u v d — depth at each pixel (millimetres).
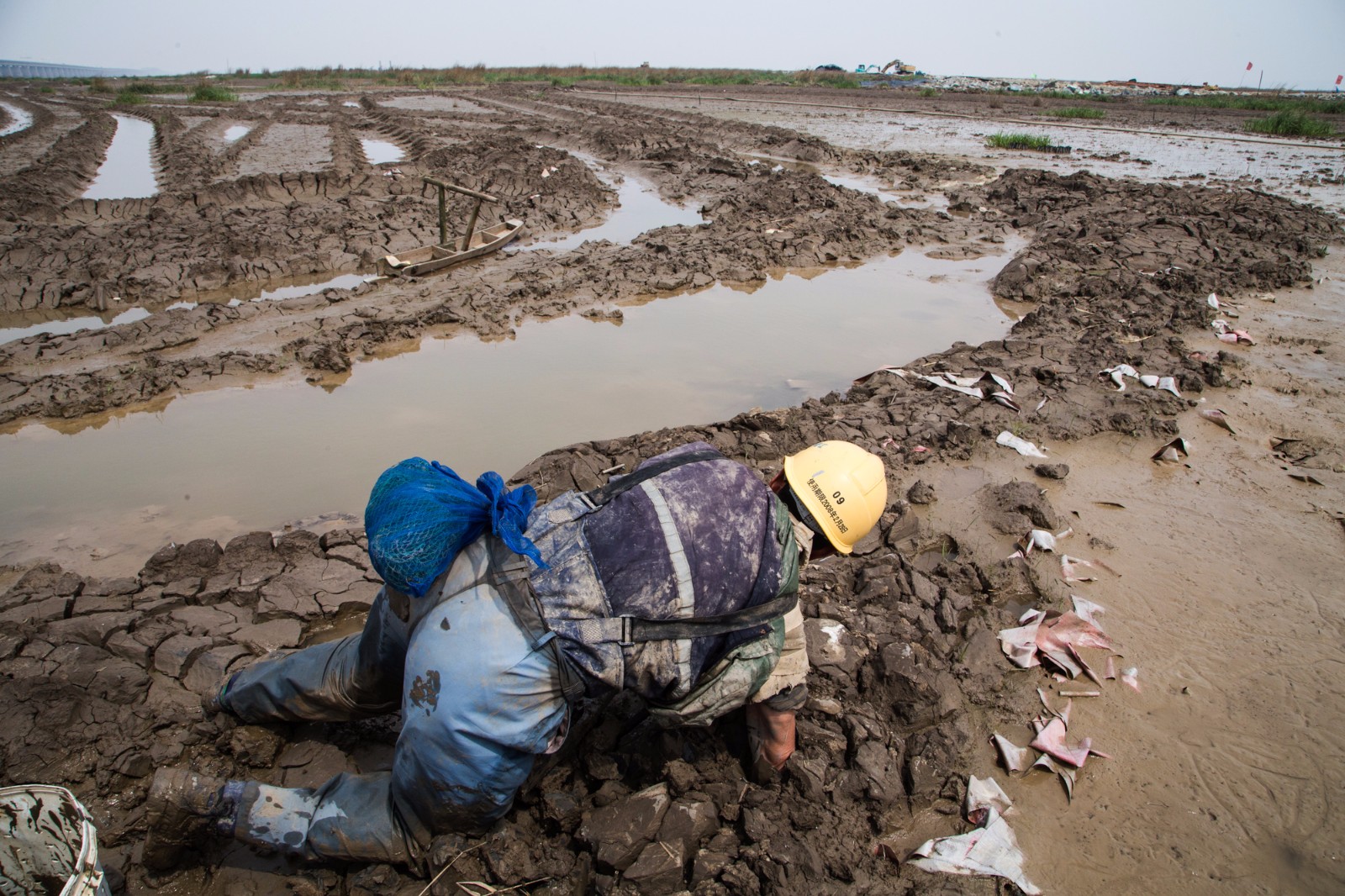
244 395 6879
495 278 9953
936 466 5551
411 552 2357
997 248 12266
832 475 2854
